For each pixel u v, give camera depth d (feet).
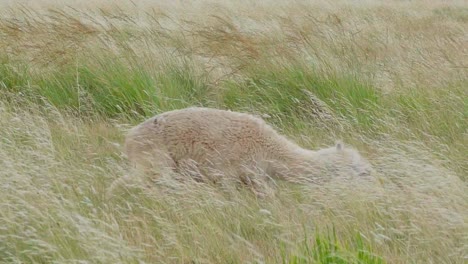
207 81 97.30
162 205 58.90
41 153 64.69
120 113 88.43
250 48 100.17
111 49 99.55
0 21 115.03
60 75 94.32
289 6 181.27
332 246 48.16
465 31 153.38
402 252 53.01
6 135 70.95
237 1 194.08
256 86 92.73
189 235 54.24
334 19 146.51
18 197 53.26
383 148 70.49
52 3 172.04
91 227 50.19
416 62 104.73
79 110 87.30
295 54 101.04
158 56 100.53
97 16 132.36
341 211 56.80
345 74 95.55
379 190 59.00
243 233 56.54
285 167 65.77
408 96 90.38
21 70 97.04
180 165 65.10
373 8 201.26
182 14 152.76
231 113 67.46
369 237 53.78
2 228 50.88
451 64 103.86
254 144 65.82
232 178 64.95
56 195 56.18
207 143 64.95
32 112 85.92
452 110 87.25
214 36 105.60
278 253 51.67
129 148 66.49
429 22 177.88
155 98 88.17
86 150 73.36
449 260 51.39
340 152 65.51
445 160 68.90
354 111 86.63
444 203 56.49
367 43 119.75
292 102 92.27
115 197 61.11
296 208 60.03
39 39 104.01
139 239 52.42
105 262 46.19
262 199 62.95
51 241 49.26
